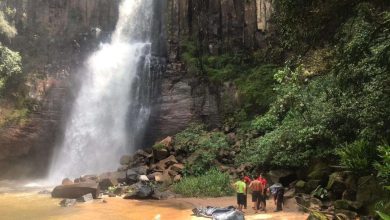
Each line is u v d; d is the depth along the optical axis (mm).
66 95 30719
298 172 17656
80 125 30469
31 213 14984
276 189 14586
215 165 21812
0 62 28328
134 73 31406
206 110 28172
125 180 21281
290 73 19812
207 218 13641
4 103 28484
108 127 30516
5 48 28562
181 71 30016
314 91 18516
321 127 16141
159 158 23766
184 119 28531
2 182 26234
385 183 10648
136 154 25062
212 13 31391
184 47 31172
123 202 17344
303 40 13047
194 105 28609
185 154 23781
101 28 35438
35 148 28781
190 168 21672
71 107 30594
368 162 12625
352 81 12828
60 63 31766
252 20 29797
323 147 16359
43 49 32125
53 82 30672
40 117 29281
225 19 30938
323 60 19375
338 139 15438
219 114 27594
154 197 18062
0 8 31781
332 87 16641
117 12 36438
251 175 19656
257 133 22984
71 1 34844
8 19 31797
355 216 11797
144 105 30172
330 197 14164
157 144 24328
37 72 30594
